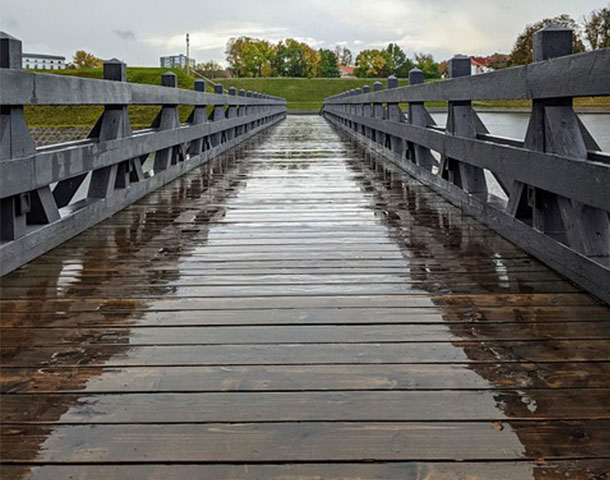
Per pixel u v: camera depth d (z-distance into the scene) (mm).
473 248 3293
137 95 4789
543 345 1926
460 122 4527
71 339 2012
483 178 4336
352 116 13445
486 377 1699
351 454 1323
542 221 2986
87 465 1292
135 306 2354
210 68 82812
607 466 1264
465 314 2234
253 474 1257
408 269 2873
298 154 9547
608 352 1863
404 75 92062
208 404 1557
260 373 1743
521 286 2578
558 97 2684
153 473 1263
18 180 2820
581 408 1511
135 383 1680
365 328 2102
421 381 1682
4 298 2453
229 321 2182
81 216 3736
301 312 2275
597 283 2387
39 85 3029
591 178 2332
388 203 4836
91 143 4082
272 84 69750
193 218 4230
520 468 1263
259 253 3221
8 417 1494
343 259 3080
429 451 1331
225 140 10633
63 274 2809
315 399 1581
